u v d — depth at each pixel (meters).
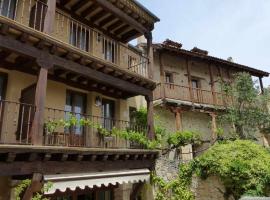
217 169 12.42
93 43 13.87
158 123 17.50
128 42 16.30
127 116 15.04
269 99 19.61
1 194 9.29
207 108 19.50
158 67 19.58
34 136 8.52
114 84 11.86
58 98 11.96
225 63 21.88
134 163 12.08
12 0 11.05
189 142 15.87
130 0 12.82
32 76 11.06
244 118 18.61
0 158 7.93
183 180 13.48
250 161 12.18
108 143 13.17
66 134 11.48
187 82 20.98
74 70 10.31
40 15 10.73
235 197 12.14
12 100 10.22
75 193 11.70
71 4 12.94
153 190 13.09
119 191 13.38
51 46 9.46
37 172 8.53
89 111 13.07
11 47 8.59
